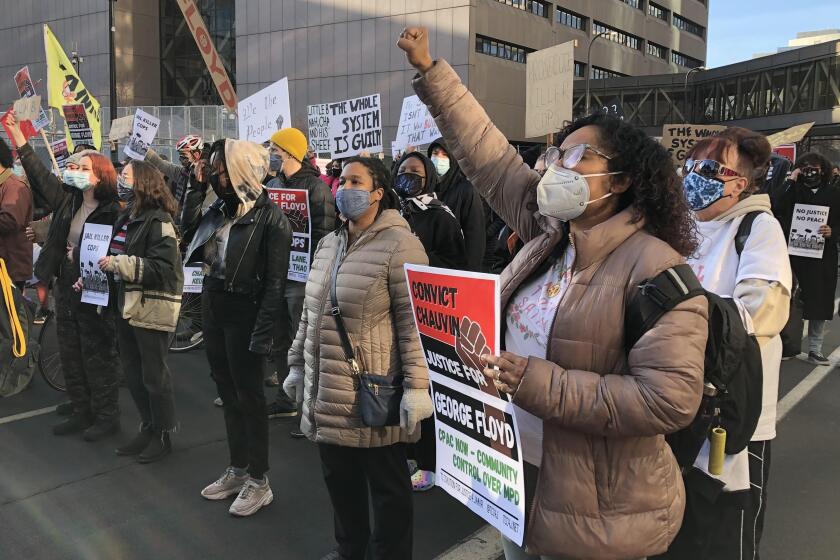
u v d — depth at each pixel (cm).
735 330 183
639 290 161
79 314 460
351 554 291
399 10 3753
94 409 471
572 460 168
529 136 716
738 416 211
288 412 521
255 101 719
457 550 329
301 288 523
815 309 659
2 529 343
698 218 259
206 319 366
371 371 268
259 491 366
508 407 171
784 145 966
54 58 984
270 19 4184
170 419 431
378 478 273
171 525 350
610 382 159
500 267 523
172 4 4959
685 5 6066
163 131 3092
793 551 327
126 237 421
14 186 534
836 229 639
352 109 698
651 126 4688
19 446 455
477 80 3703
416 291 201
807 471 421
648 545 168
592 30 4759
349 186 277
